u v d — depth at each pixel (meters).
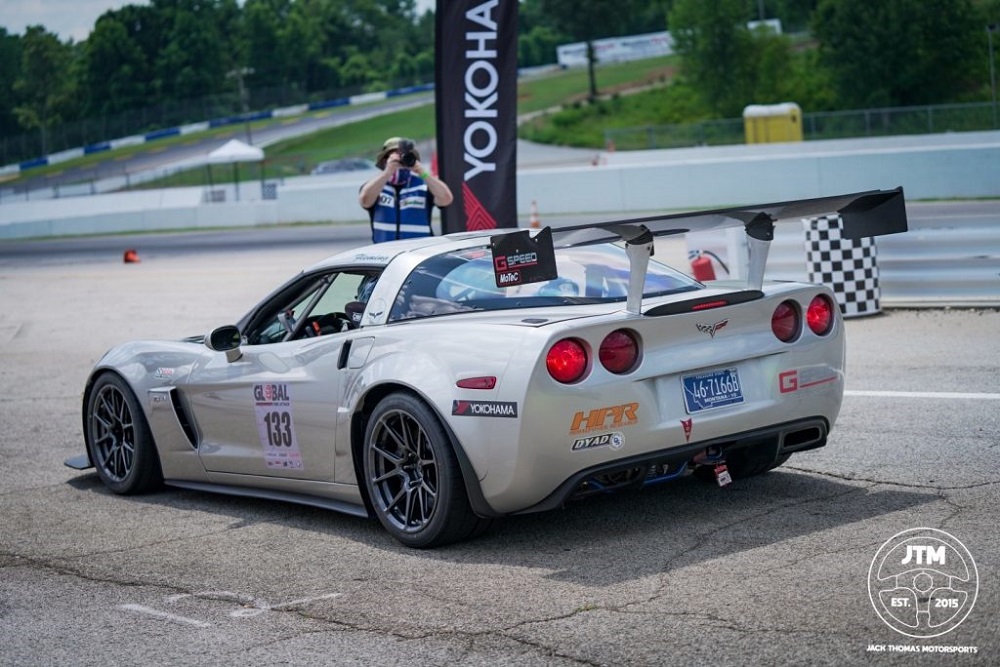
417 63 120.88
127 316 13.46
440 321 4.16
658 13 113.38
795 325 4.27
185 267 20.36
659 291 4.40
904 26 57.97
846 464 4.93
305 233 28.48
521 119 71.56
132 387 5.41
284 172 52.56
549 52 115.38
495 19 8.62
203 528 4.77
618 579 3.61
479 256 4.52
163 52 111.94
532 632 3.21
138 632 3.50
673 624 3.17
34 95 112.44
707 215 3.87
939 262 9.63
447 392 3.92
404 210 6.96
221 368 5.01
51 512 5.23
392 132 71.94
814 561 3.62
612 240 4.08
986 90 57.72
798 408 4.23
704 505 4.41
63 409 8.00
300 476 4.69
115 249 28.69
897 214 4.02
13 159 80.75
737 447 4.19
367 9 139.38
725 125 41.12
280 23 125.88
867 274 9.37
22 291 17.77
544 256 3.61
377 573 3.91
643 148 42.62
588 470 3.82
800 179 23.42
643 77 78.38
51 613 3.75
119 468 5.59
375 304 4.46
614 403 3.80
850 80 59.09
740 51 61.38
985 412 5.76
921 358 7.39
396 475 4.24
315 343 4.59
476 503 3.94
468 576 3.78
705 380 4.02
